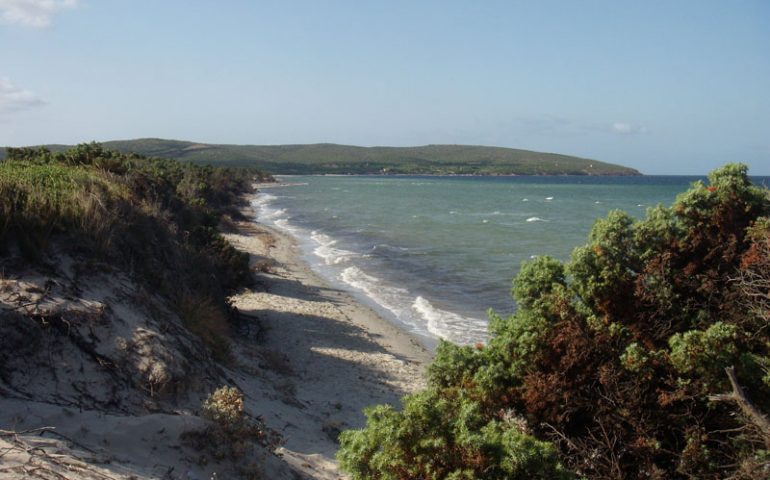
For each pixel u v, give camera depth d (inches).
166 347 317.4
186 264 525.3
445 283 995.9
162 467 215.2
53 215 373.7
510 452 198.4
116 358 290.2
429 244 1496.1
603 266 293.4
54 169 530.3
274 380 441.7
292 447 311.7
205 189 1942.7
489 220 2169.0
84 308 307.1
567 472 203.0
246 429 269.6
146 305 359.9
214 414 264.8
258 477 241.0
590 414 259.6
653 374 249.0
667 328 273.7
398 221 2134.6
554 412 260.1
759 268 266.4
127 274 382.6
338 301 847.1
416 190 4813.0
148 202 589.0
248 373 420.8
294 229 1849.2
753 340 251.1
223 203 2224.4
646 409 247.3
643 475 237.1
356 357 576.7
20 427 209.3
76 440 211.0
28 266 323.0
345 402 443.5
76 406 247.1
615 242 300.5
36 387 248.2
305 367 526.6
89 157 728.3
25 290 299.0
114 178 612.7
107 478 183.3
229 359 413.7
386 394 478.6
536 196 4001.0
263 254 1242.0
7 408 219.9
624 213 307.1
